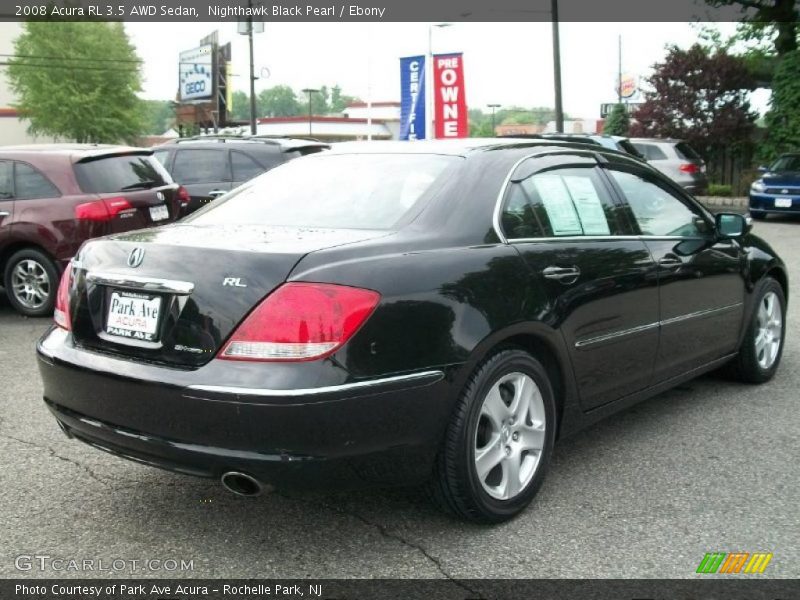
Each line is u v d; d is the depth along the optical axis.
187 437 2.91
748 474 3.99
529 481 3.52
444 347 3.08
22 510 3.59
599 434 4.59
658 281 4.26
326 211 3.61
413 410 3.01
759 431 4.63
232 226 3.54
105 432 3.15
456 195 3.49
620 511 3.57
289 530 3.41
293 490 2.89
